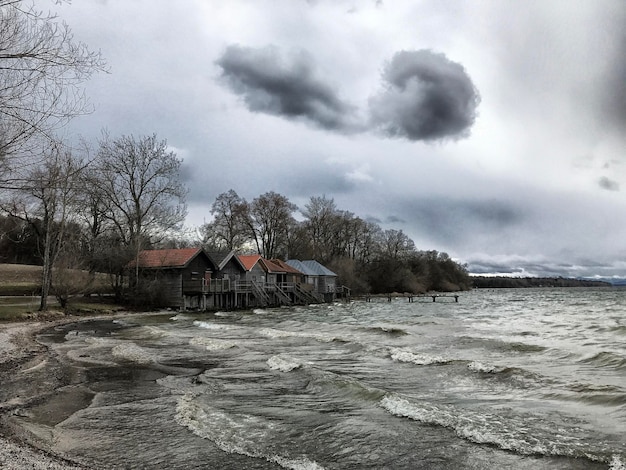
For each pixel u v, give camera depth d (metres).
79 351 18.86
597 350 18.23
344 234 110.75
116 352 18.31
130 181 51.19
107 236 50.69
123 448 7.83
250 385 12.66
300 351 19.05
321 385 12.44
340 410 10.11
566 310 51.31
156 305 47.22
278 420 9.39
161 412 9.98
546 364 15.53
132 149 51.16
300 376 13.73
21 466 6.71
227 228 89.69
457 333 26.27
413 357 16.36
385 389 12.12
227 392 11.88
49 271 37.84
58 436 8.41
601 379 12.77
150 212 52.28
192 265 49.47
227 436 8.43
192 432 8.66
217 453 7.60
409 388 12.20
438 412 9.55
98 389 12.20
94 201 45.91
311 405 10.55
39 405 10.55
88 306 41.69
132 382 13.05
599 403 10.14
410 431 8.61
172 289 48.19
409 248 131.50
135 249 48.06
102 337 24.44
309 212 105.31
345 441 8.13
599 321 34.91
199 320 36.78
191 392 11.86
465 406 10.30
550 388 11.70
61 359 16.84
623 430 8.32
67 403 10.75
